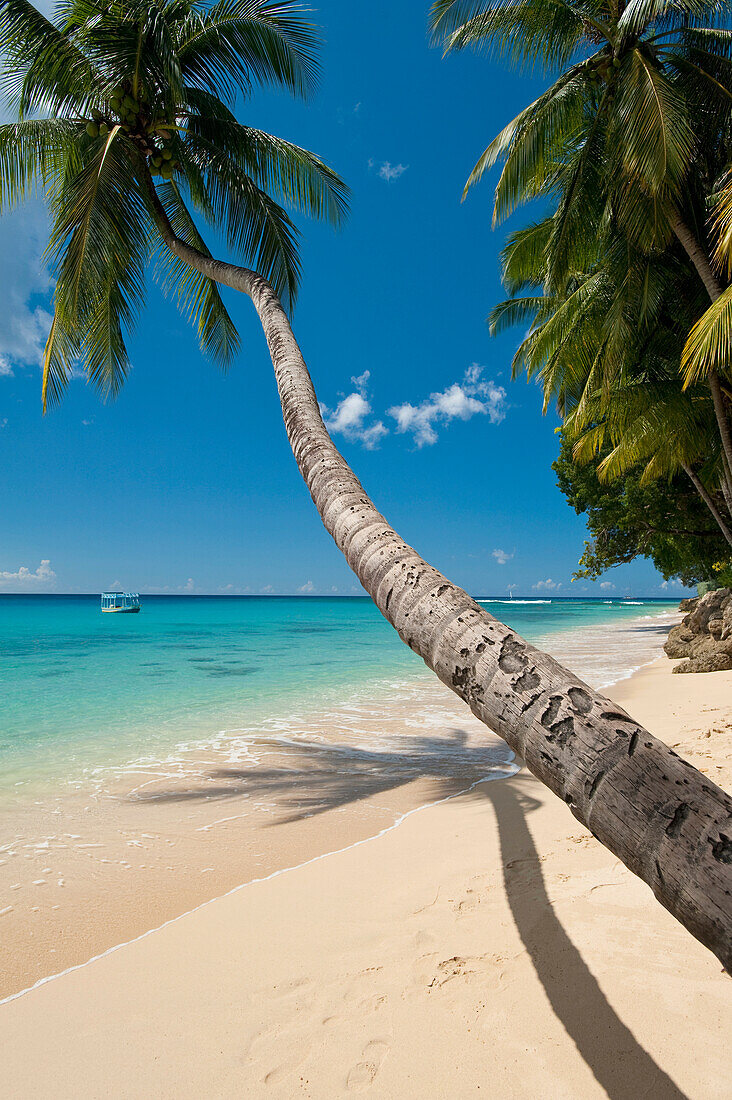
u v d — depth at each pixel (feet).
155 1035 7.97
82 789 20.39
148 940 10.77
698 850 3.21
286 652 71.87
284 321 16.26
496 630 4.92
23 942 10.89
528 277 53.26
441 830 15.87
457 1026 7.61
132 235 24.58
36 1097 6.93
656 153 28.73
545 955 8.98
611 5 33.73
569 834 14.43
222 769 22.88
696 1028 7.15
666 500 77.00
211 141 27.84
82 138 26.55
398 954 9.49
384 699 39.27
